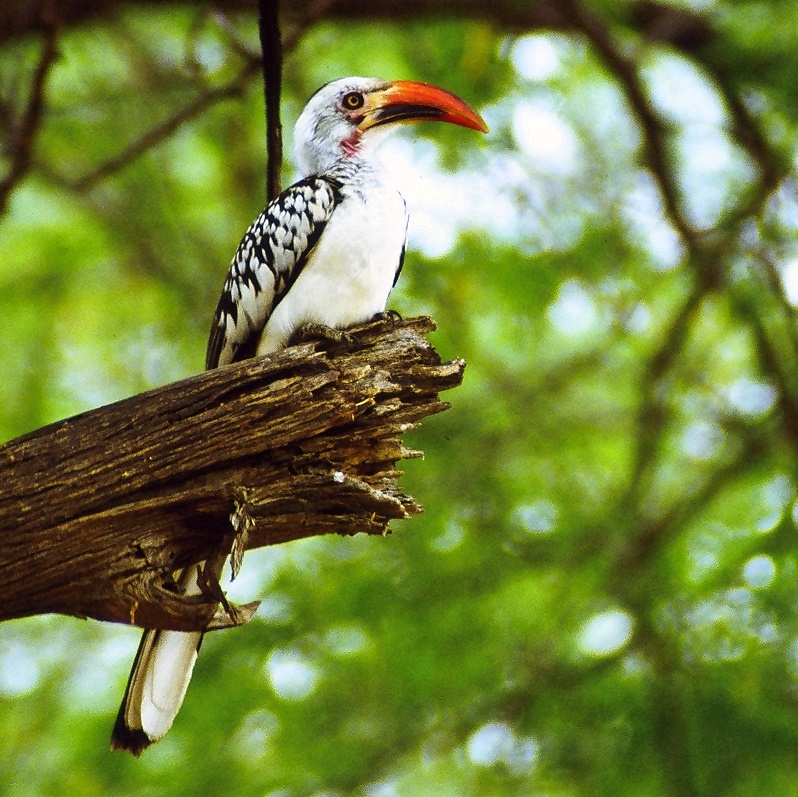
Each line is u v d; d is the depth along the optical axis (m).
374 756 11.33
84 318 14.83
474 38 12.45
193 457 6.15
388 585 11.95
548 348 14.70
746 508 13.22
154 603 6.22
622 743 11.20
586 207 13.88
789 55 13.40
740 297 13.22
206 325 14.34
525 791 11.38
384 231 8.19
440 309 13.27
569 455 13.69
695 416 14.07
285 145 13.74
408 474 12.78
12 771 11.84
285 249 8.23
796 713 11.09
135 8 13.77
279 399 6.15
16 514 6.14
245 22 14.02
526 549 12.47
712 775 10.88
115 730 6.89
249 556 12.11
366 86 9.62
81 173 14.40
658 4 14.41
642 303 13.95
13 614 6.44
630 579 12.14
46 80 10.34
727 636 11.64
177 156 15.13
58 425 6.26
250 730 11.49
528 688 11.62
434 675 11.62
